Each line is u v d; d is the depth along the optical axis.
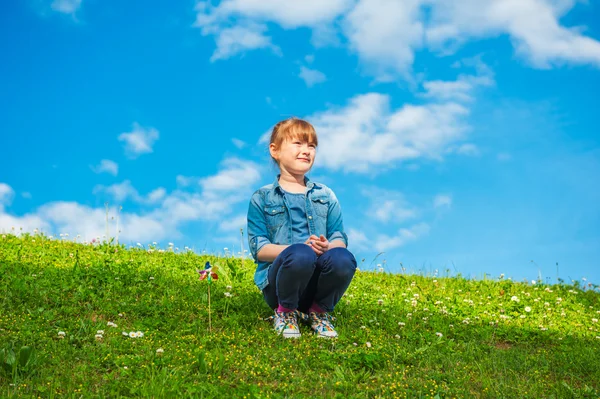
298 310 5.59
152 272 7.57
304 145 5.42
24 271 6.89
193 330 5.14
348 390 3.96
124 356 4.27
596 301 9.10
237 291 7.00
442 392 3.99
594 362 5.01
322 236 4.96
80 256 8.62
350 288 8.16
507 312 7.55
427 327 6.06
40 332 4.70
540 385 4.30
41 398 3.53
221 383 3.90
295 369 4.33
